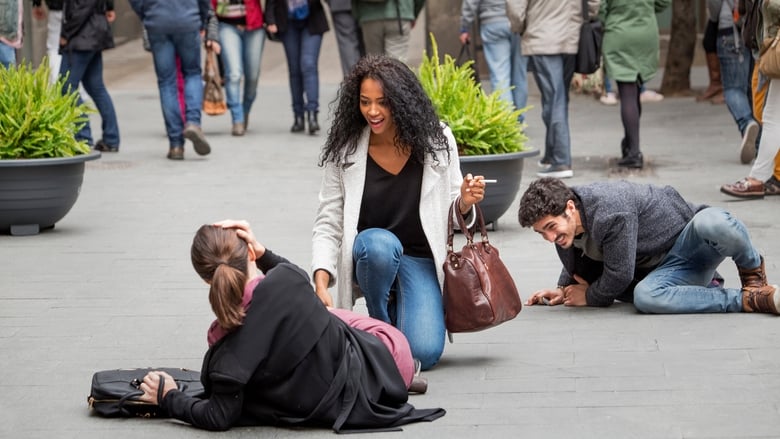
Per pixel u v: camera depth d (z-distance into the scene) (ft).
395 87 38.37
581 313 46.32
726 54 82.12
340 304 40.22
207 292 51.49
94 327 46.19
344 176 40.06
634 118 79.97
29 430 34.96
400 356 36.50
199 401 34.71
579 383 38.09
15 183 61.87
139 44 192.34
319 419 34.27
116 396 35.68
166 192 75.97
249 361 33.19
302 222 65.72
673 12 119.44
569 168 78.69
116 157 91.50
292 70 102.83
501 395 37.19
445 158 39.70
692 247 45.06
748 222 62.39
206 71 100.58
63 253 59.26
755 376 38.01
